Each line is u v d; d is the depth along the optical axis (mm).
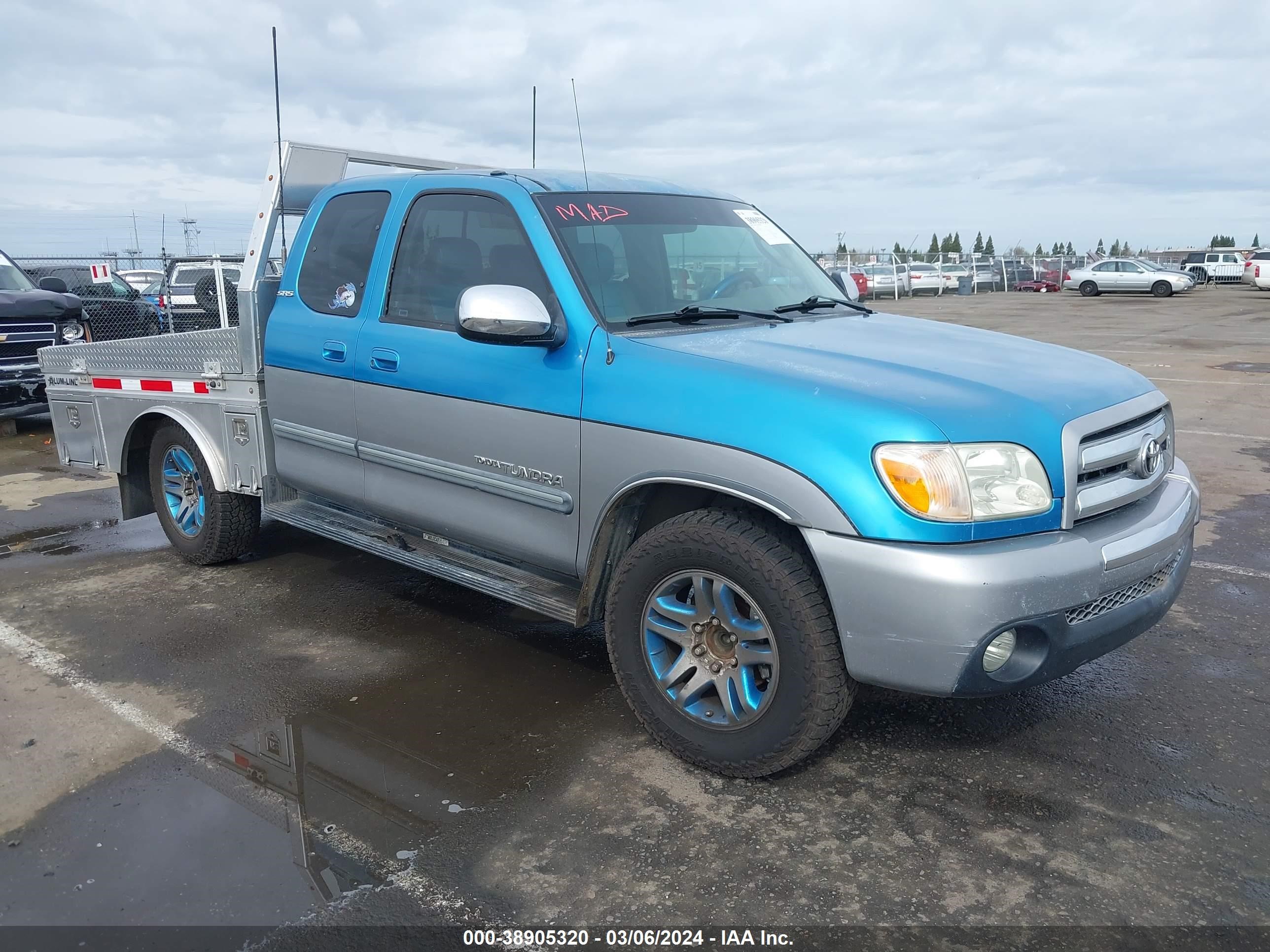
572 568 3480
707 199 4281
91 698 3746
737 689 3053
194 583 5070
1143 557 2932
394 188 4133
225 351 4742
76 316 10266
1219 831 2834
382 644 4270
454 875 2658
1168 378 12461
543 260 3494
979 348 3455
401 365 3906
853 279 4602
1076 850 2750
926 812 2941
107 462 5602
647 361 3176
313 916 2490
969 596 2598
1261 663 3990
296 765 3244
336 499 4441
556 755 3301
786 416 2832
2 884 2621
